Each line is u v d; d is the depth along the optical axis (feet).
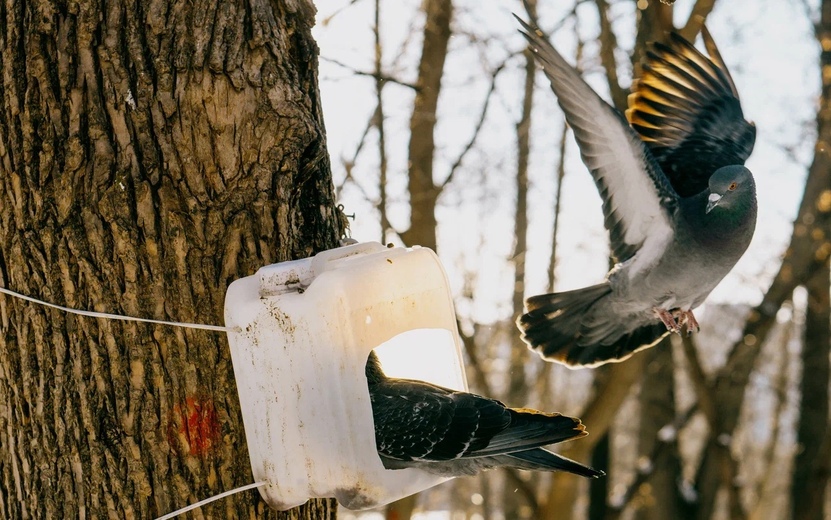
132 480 10.04
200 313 10.23
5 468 10.41
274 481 9.99
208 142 10.32
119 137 10.14
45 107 10.10
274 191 10.55
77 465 10.05
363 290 9.88
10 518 10.40
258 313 9.82
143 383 10.08
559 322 16.53
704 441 41.19
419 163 32.81
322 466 9.73
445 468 11.17
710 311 51.13
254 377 9.94
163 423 10.11
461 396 11.03
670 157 16.26
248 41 10.54
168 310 10.16
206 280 10.27
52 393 10.13
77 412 10.07
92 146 10.12
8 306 10.23
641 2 28.71
